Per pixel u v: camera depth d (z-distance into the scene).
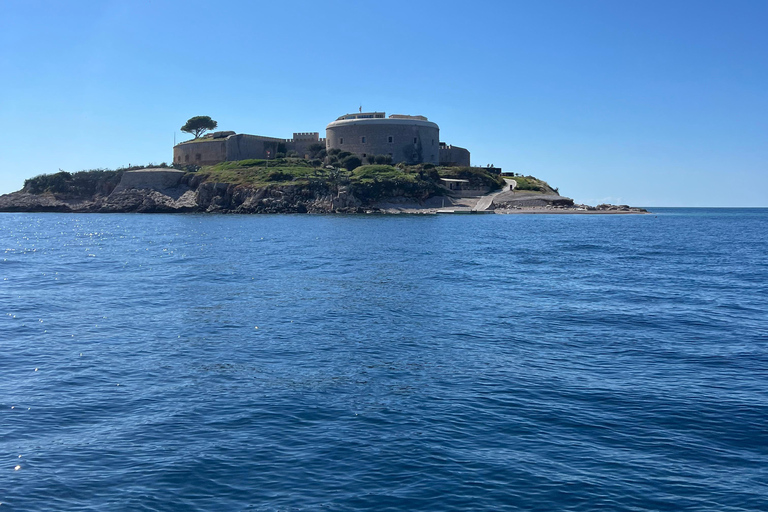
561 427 13.41
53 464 11.71
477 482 10.95
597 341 21.22
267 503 10.30
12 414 14.30
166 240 70.75
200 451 12.25
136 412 14.43
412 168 153.62
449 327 23.53
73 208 163.88
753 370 17.69
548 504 10.24
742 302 28.98
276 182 145.38
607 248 59.56
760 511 10.05
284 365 18.38
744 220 151.25
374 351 19.97
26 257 51.66
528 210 149.38
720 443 12.59
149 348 20.41
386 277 37.62
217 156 170.88
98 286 34.34
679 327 23.44
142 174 161.75
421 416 14.05
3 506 10.20
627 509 10.10
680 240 72.69
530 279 36.78
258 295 31.08
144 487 10.83
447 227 94.62
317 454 12.08
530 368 17.91
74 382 16.73
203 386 16.36
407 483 10.94
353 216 128.62
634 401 15.03
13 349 20.27
